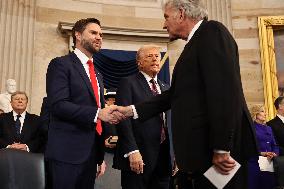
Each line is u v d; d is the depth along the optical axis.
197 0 2.31
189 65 2.10
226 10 8.90
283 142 5.35
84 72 2.82
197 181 2.04
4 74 7.31
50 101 2.64
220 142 1.83
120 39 8.46
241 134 2.05
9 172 2.44
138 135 3.11
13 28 7.64
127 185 3.04
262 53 8.55
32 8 7.96
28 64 7.59
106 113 2.57
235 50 2.09
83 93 2.73
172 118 2.13
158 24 8.90
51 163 2.57
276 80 8.38
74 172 2.56
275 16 8.73
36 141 4.70
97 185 4.34
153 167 3.03
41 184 2.52
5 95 6.36
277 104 5.64
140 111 2.59
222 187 1.88
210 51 1.98
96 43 2.94
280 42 8.69
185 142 2.02
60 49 8.02
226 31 2.10
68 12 8.34
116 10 8.73
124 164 3.04
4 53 7.42
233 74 1.92
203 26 2.15
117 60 8.28
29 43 7.72
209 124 1.91
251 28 8.84
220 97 1.87
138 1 8.93
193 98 2.05
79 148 2.60
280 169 3.26
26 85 7.46
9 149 2.52
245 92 8.39
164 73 8.32
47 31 8.04
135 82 3.30
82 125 2.62
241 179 1.99
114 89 7.60
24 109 4.99
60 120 2.66
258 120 5.29
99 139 2.87
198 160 1.98
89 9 8.54
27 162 2.53
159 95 2.67
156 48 3.44
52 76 2.71
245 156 2.03
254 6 8.97
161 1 9.06
